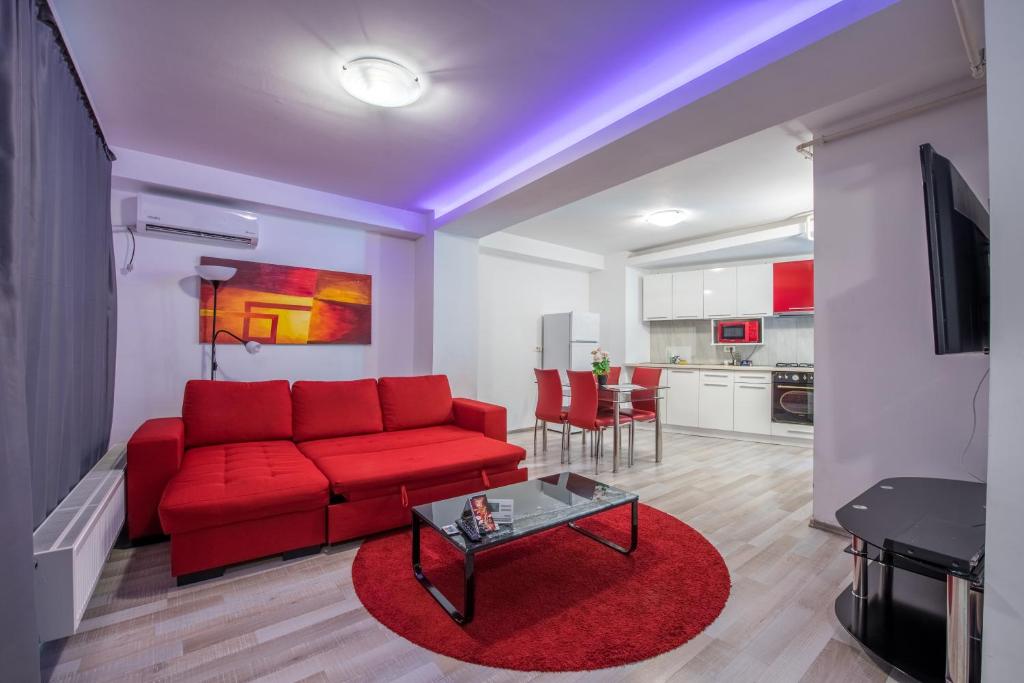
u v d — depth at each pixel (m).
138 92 2.26
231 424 2.98
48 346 1.71
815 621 1.80
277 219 3.77
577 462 4.38
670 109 2.12
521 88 2.27
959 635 1.33
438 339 4.26
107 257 2.72
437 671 1.52
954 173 1.57
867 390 2.54
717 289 5.96
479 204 3.53
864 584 1.83
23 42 1.43
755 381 5.47
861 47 1.64
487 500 2.03
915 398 2.38
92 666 1.52
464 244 4.45
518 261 5.95
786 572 2.20
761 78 1.83
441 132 2.72
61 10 1.69
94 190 2.43
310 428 3.23
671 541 2.55
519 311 5.96
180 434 2.58
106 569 2.18
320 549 2.44
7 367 1.20
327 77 2.15
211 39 1.88
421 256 4.44
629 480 3.76
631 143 2.43
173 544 2.01
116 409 3.08
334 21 1.78
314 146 2.90
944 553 1.34
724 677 1.50
